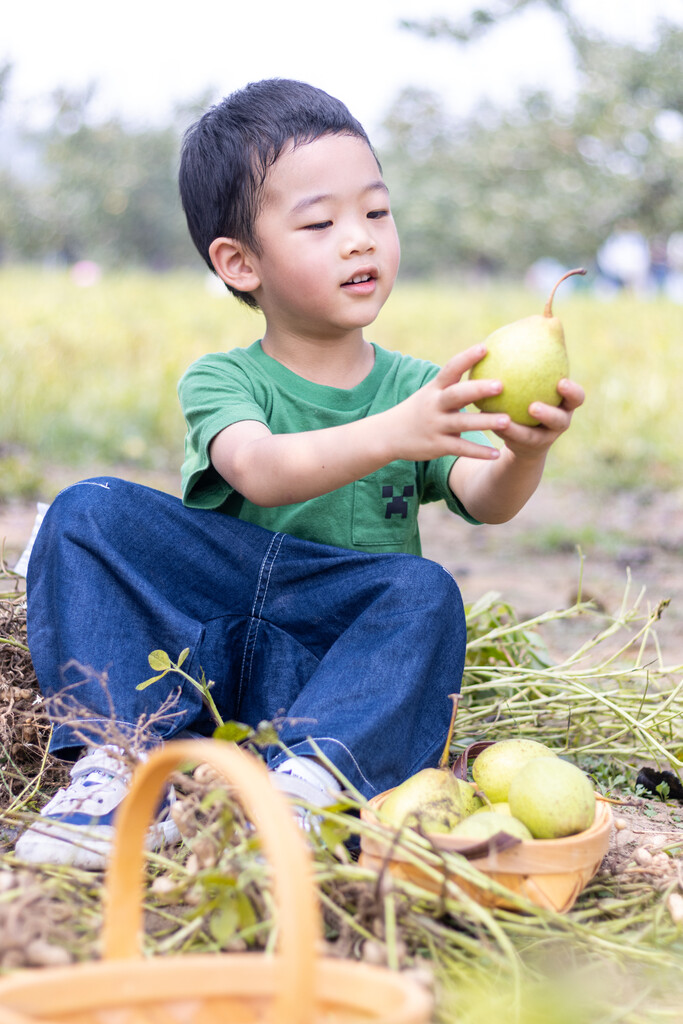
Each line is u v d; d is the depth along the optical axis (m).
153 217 25.48
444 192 23.36
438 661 1.72
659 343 9.07
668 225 19.55
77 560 1.71
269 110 1.91
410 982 0.89
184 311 10.94
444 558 4.62
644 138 19.36
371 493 1.94
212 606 1.82
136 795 1.01
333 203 1.84
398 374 2.05
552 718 2.20
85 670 1.57
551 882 1.30
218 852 1.26
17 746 1.85
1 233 24.47
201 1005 0.93
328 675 1.64
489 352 1.47
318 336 1.97
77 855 1.40
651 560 4.54
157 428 7.12
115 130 25.44
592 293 14.69
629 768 2.14
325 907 1.28
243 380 1.95
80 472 6.03
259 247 1.91
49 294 11.31
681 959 1.26
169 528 1.80
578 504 5.91
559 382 1.45
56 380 7.59
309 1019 0.81
